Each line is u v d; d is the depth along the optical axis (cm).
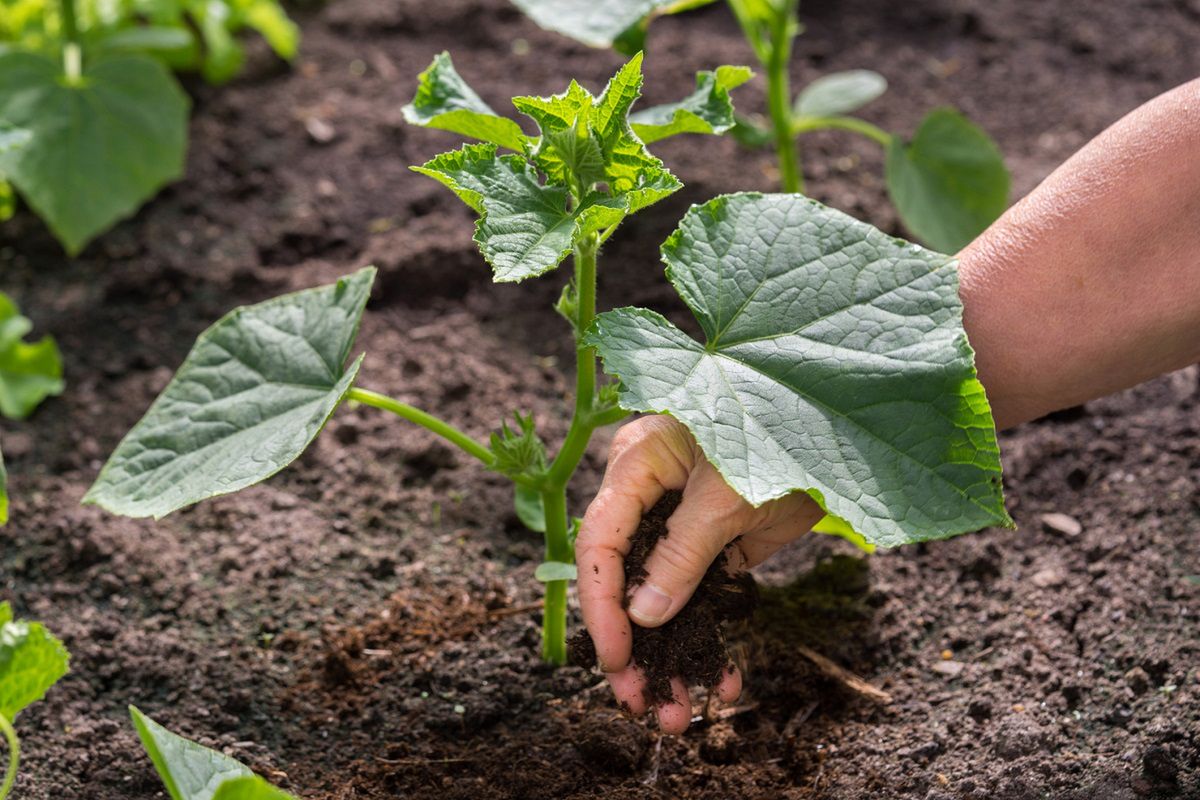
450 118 124
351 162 170
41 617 137
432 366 152
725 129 125
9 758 129
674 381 117
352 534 142
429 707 132
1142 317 120
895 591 137
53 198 154
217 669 134
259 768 129
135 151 156
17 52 157
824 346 120
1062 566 137
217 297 157
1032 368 121
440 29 194
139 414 150
